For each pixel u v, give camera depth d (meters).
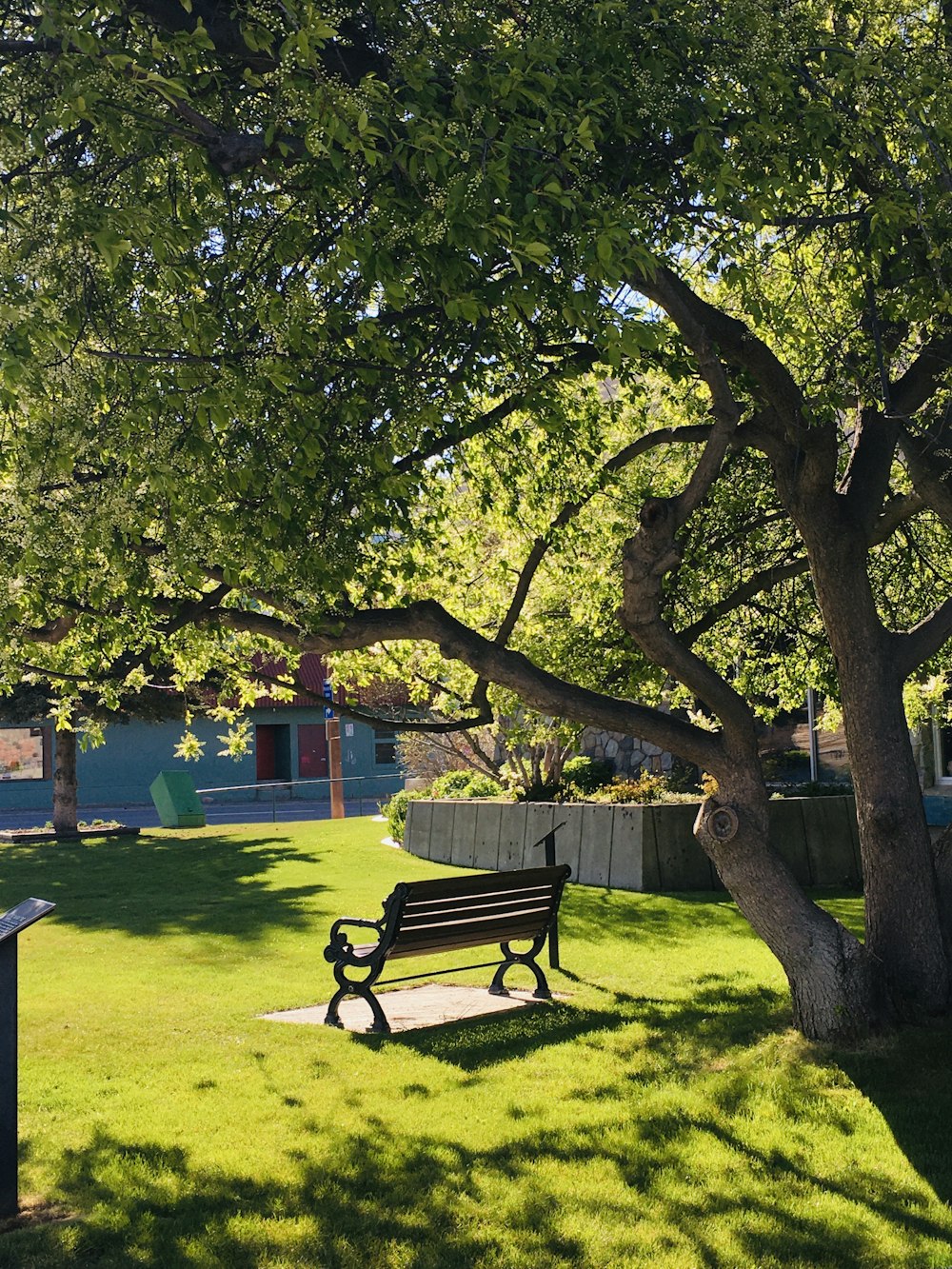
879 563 10.31
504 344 6.11
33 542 5.11
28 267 4.46
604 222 4.82
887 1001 6.55
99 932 11.74
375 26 5.59
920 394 7.01
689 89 5.66
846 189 6.87
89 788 37.62
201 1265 4.38
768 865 6.64
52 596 6.09
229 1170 5.27
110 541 5.21
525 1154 5.40
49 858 18.88
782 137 5.84
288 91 4.72
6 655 6.53
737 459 9.57
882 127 6.22
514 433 8.20
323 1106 6.12
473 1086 6.41
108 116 4.60
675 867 13.54
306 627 6.09
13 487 5.15
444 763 22.02
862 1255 4.32
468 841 16.22
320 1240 4.56
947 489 7.11
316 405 5.23
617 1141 5.50
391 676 10.30
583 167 5.59
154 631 6.89
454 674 10.25
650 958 9.87
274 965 9.90
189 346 4.98
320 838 20.36
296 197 5.48
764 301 6.55
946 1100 5.64
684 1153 5.33
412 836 17.53
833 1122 5.55
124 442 5.05
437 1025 7.75
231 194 5.82
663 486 10.19
